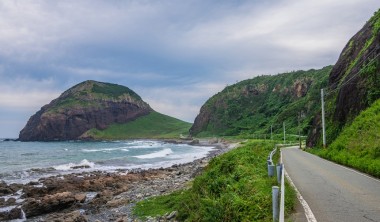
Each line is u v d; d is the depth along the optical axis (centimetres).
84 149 11394
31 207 2248
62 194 2533
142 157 7550
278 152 3653
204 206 1280
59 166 5306
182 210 1511
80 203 2498
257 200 1083
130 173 4234
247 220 995
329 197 1232
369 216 971
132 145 15200
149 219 1670
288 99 19675
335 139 3550
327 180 1645
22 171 4625
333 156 2833
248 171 1661
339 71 4850
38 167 5353
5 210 2356
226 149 9462
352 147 2669
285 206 1033
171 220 1541
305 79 19312
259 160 2195
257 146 4025
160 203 1988
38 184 3416
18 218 2191
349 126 3272
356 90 3581
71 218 1875
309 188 1420
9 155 8431
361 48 4397
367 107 3203
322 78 16400
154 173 4109
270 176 1409
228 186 1383
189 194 1728
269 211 997
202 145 14475
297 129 12075
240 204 1091
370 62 3438
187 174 3769
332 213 1006
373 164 1862
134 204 2208
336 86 4662
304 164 2500
